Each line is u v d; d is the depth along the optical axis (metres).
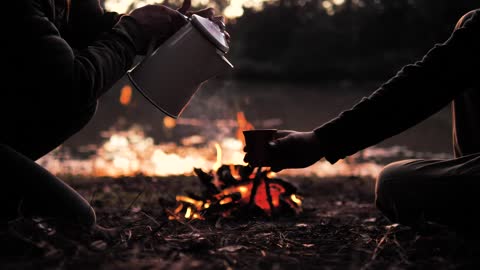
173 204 3.25
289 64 31.80
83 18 2.36
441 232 1.87
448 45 1.77
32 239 1.73
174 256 1.69
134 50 2.05
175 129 11.22
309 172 5.91
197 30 2.09
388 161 7.20
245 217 2.72
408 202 1.97
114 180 4.51
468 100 1.97
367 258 1.73
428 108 1.77
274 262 1.67
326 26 33.47
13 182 1.81
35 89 1.82
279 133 1.88
